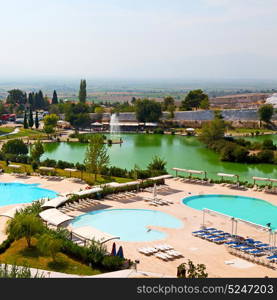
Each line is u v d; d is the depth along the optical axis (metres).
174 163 113.12
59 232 45.69
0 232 49.44
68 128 197.00
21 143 110.38
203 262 42.41
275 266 41.50
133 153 129.75
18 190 74.88
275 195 70.00
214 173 99.31
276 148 131.75
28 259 40.22
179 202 65.44
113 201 65.38
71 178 82.06
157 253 44.03
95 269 39.19
